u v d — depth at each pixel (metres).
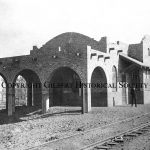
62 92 31.08
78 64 24.05
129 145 10.29
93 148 9.77
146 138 11.55
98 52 25.64
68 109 26.19
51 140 11.82
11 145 11.28
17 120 26.08
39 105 32.66
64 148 10.20
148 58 35.50
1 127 16.11
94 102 27.70
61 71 30.77
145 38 34.78
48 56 26.42
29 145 11.12
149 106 26.73
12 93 29.44
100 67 26.11
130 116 19.25
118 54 30.83
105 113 21.41
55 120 18.25
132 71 32.22
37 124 16.81
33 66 27.64
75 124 16.31
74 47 24.50
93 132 13.32
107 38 28.52
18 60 28.97
